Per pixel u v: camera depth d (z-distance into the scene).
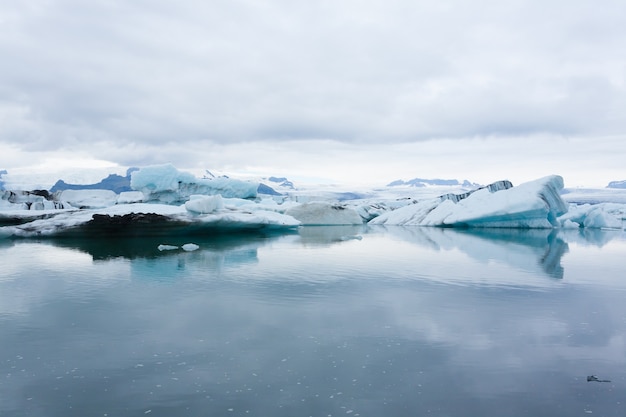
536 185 36.38
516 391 5.02
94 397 4.87
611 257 17.42
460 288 10.88
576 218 41.47
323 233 31.91
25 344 6.62
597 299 9.67
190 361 5.92
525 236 29.11
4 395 4.93
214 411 4.56
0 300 9.45
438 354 6.19
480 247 21.44
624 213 49.44
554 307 8.93
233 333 7.15
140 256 16.62
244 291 10.44
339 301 9.43
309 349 6.38
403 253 18.64
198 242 22.45
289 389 5.06
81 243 21.34
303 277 12.38
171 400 4.79
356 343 6.65
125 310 8.61
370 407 4.64
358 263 15.41
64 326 7.54
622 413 4.54
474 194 40.03
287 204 48.78
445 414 4.51
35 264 14.55
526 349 6.40
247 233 29.38
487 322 7.80
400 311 8.59
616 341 6.78
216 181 46.38
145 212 23.61
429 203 45.00
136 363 5.85
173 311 8.54
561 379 5.35
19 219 24.14
